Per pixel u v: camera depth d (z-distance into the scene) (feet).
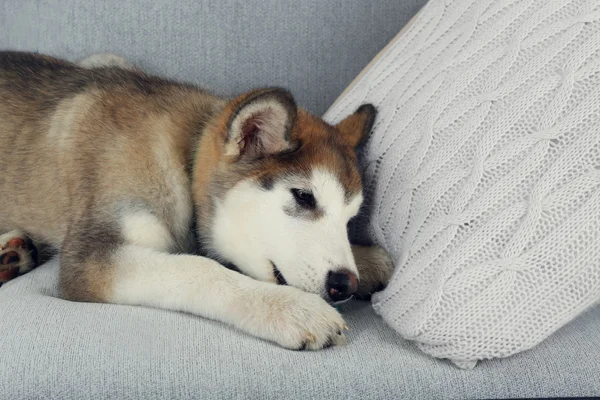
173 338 3.08
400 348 3.13
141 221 3.60
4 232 4.03
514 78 3.29
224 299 3.29
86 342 3.02
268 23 4.58
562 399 3.02
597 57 3.15
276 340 3.16
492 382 2.98
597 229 2.99
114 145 3.70
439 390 2.97
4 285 3.70
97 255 3.52
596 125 3.08
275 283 3.52
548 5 3.39
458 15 3.79
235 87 4.61
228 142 3.57
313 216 3.50
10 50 4.42
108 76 4.02
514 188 3.11
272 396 2.94
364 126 3.80
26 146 3.90
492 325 3.00
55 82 4.03
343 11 4.60
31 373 2.91
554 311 3.00
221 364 2.98
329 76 4.63
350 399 2.95
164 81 4.08
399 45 4.08
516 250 3.02
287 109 3.45
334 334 3.15
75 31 4.55
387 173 3.61
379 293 3.38
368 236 3.78
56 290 3.59
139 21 4.55
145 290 3.39
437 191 3.30
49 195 3.84
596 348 3.06
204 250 3.73
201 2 4.56
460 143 3.31
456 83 3.45
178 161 3.75
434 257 3.16
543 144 3.12
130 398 2.91
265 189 3.52
